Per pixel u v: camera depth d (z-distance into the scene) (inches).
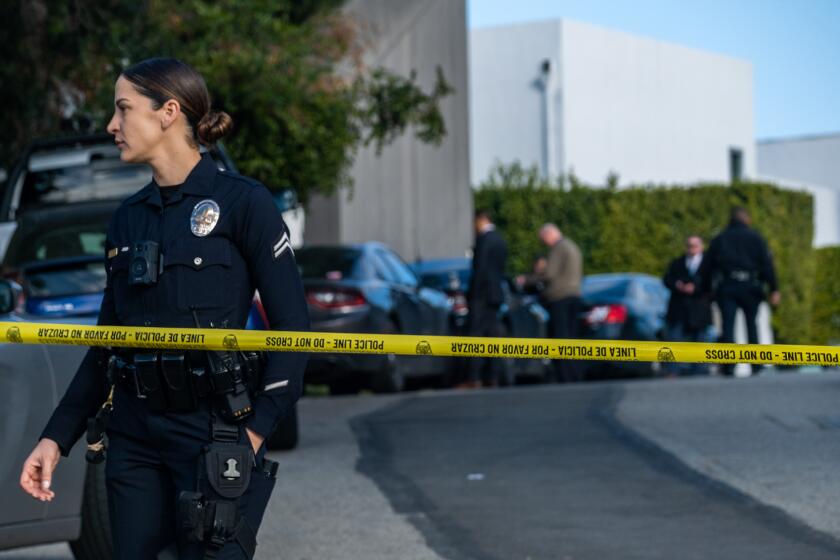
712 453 525.7
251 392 206.4
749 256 928.3
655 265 1849.2
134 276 205.3
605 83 2294.5
